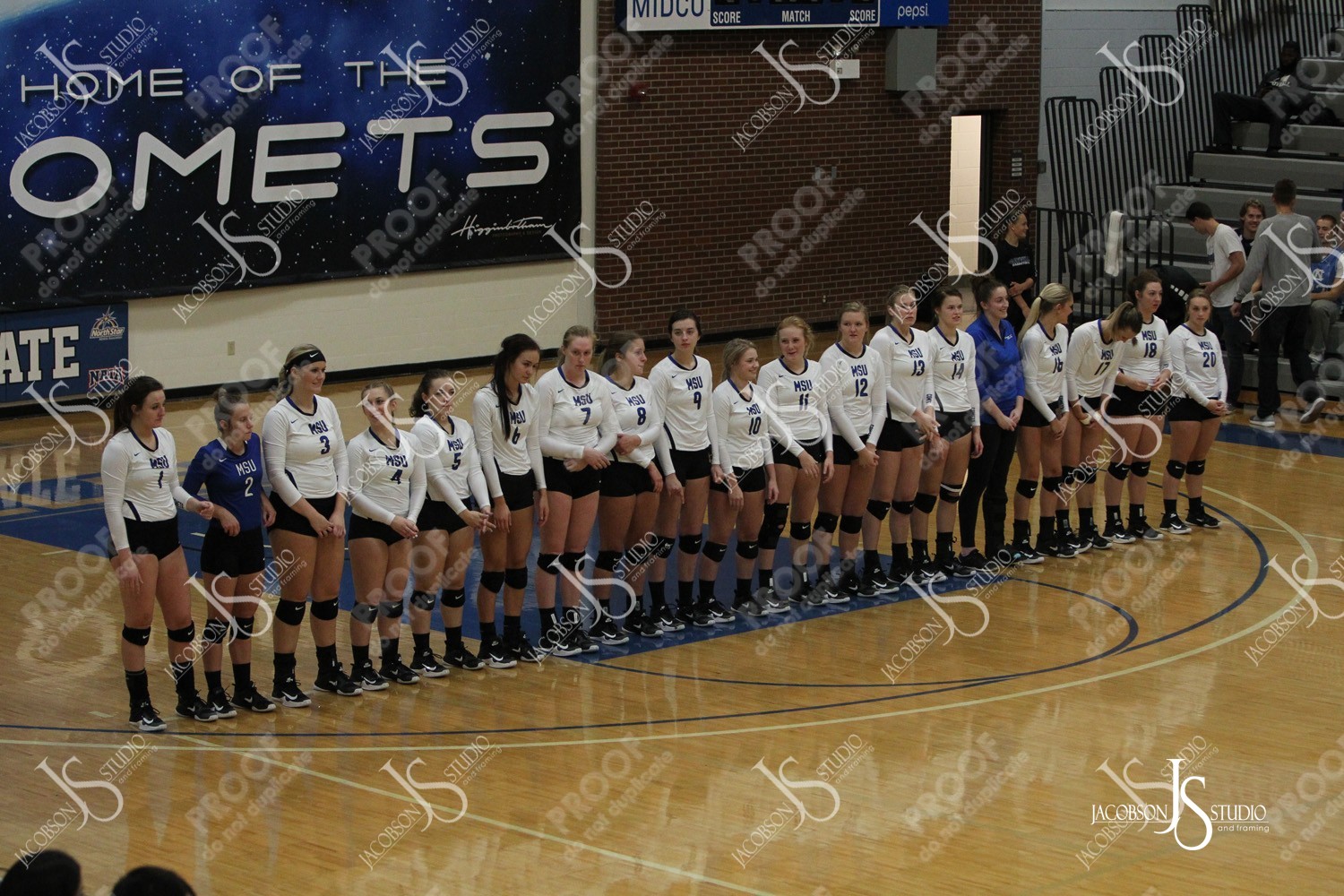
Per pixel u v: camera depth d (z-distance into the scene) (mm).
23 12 15336
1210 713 8633
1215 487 13945
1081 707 8703
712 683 9094
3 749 7906
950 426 10953
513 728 8328
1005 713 8594
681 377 9820
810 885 6449
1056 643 9844
